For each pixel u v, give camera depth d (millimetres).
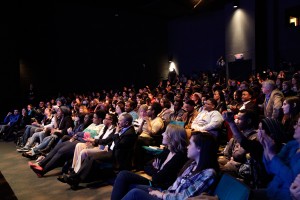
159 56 17516
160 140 4758
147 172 3566
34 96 12703
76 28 14539
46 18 13398
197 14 16375
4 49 11680
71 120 6113
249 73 11859
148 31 17078
